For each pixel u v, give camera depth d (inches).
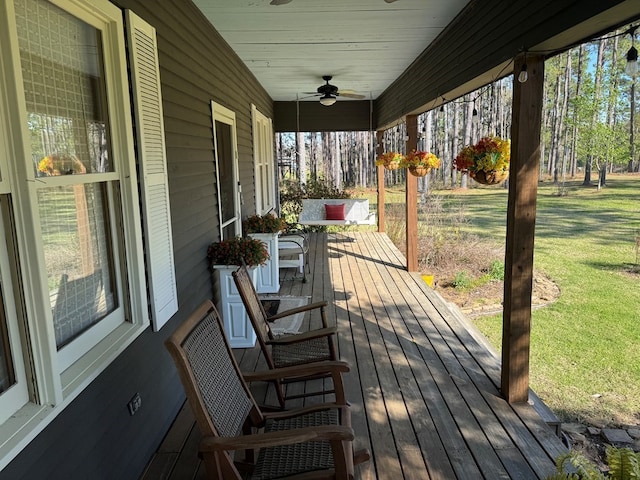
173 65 112.7
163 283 98.7
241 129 209.5
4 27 53.8
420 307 187.6
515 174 105.0
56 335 66.9
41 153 63.3
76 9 70.4
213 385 70.4
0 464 48.4
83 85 74.8
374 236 362.0
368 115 357.7
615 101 606.2
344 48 182.5
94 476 69.7
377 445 93.7
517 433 97.3
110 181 81.9
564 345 203.9
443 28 155.6
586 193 668.1
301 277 239.8
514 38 101.9
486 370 128.3
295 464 66.9
